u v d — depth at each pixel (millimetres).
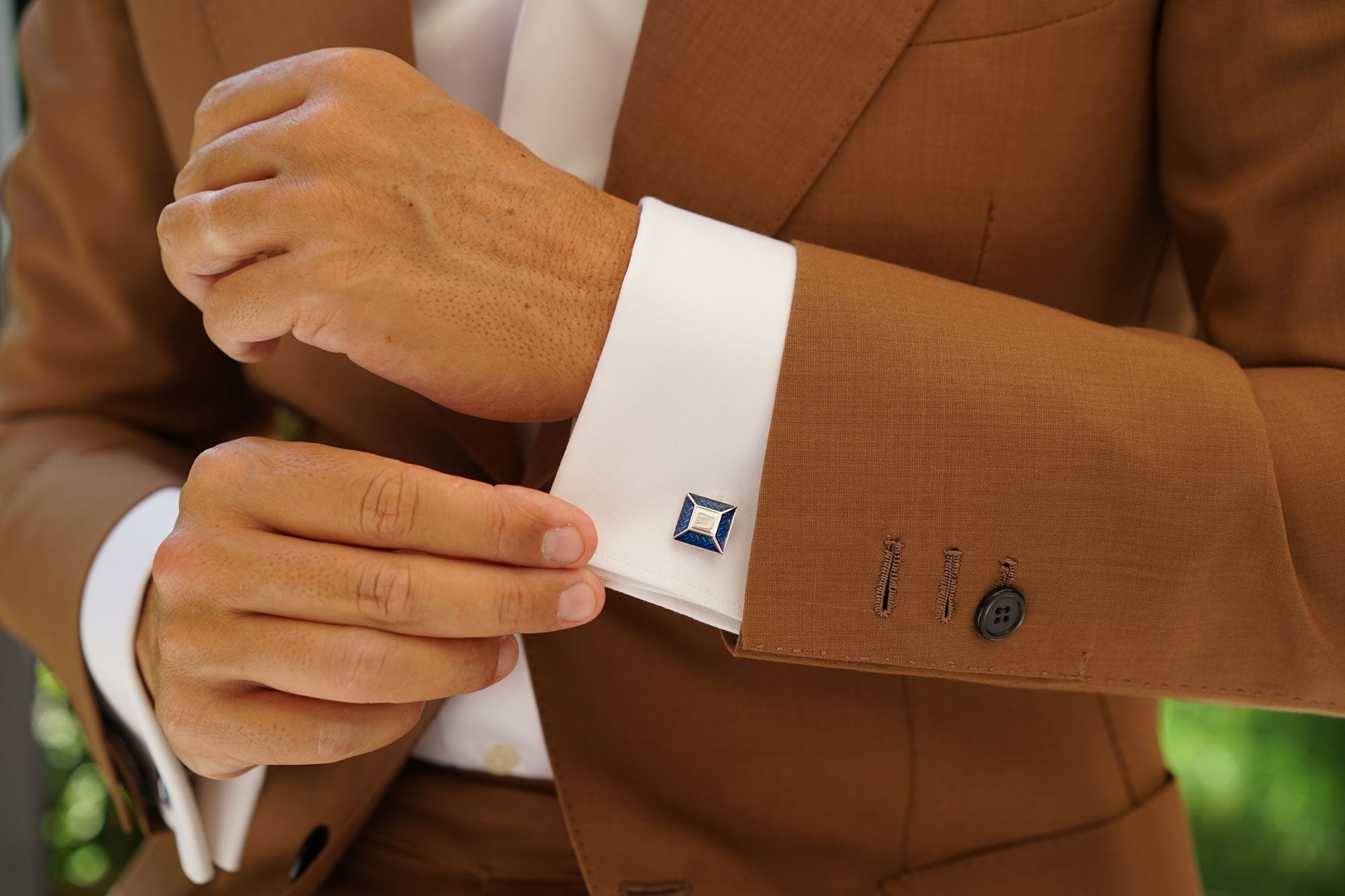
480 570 506
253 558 516
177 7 664
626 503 529
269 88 544
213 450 536
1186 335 720
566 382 535
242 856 669
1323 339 557
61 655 670
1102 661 533
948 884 626
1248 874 1358
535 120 662
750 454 527
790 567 517
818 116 594
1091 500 519
